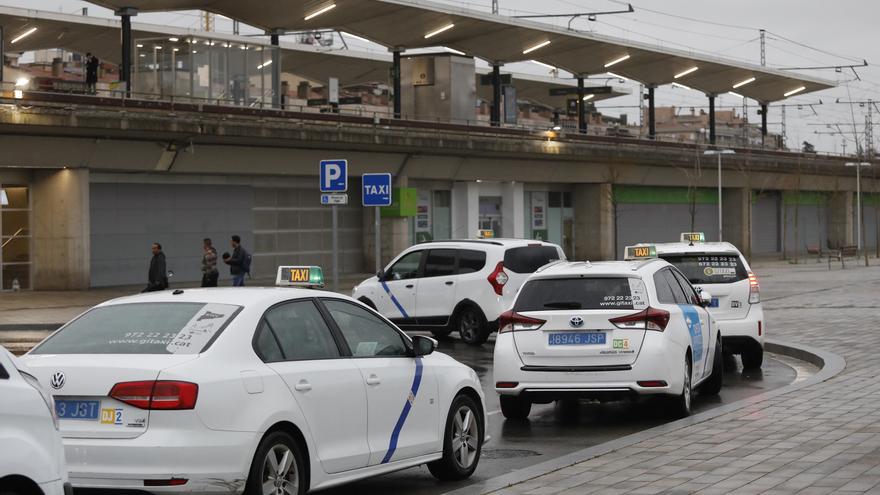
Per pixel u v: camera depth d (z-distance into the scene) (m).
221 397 12.92
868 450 16.84
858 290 64.12
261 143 76.88
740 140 167.00
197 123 69.81
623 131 136.62
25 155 65.06
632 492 14.41
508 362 22.17
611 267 22.53
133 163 71.06
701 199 134.75
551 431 21.81
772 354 35.09
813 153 148.75
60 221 68.25
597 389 21.64
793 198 146.88
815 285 70.56
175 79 74.75
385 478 17.47
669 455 16.97
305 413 13.92
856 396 22.81
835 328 40.28
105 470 12.63
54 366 13.05
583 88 127.00
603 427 22.25
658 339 21.67
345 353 15.02
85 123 64.31
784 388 24.31
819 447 17.19
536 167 105.62
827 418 20.02
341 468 14.48
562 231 115.31
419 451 16.03
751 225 141.62
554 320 21.94
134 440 12.62
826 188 153.62
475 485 15.53
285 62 123.81
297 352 14.29
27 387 9.96
